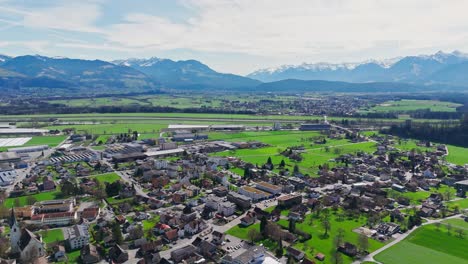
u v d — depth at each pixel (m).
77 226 194.25
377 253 182.00
